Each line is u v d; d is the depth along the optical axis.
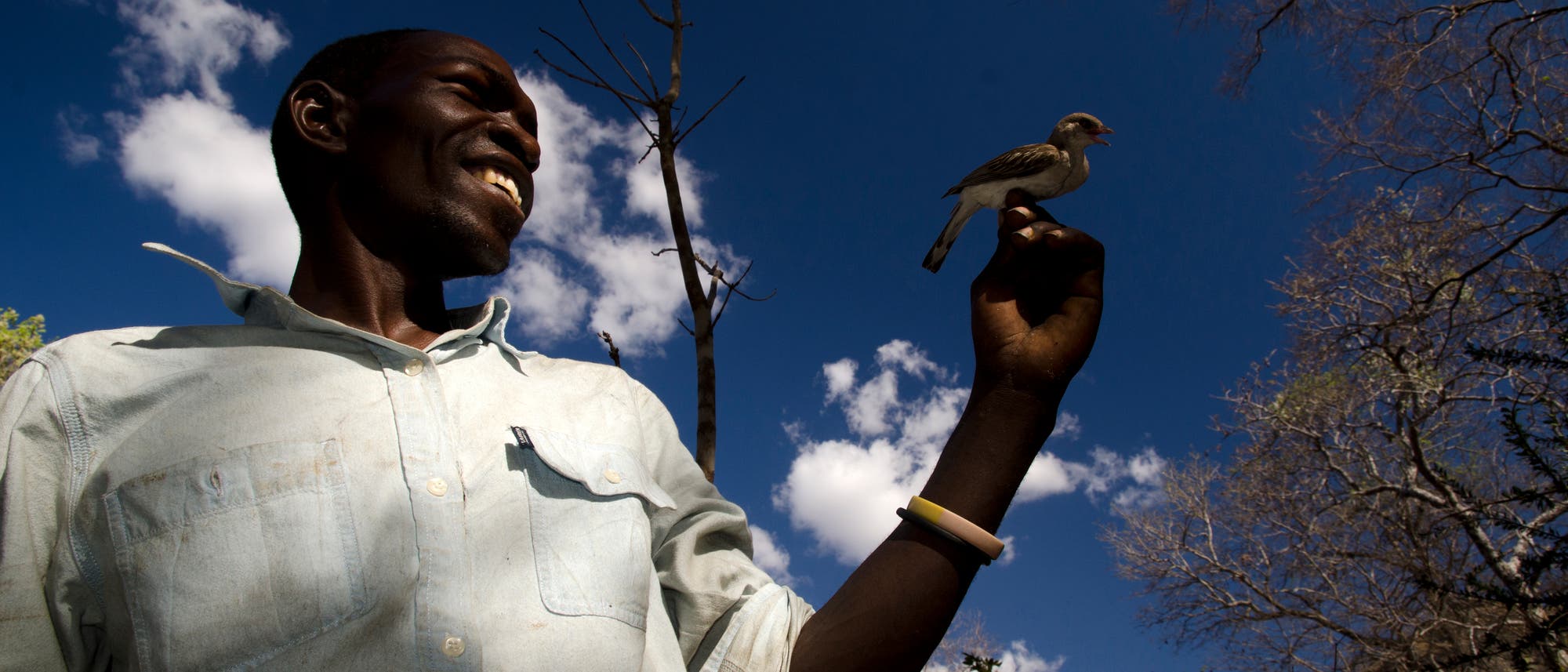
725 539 1.43
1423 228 11.80
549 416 1.24
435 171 1.42
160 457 1.04
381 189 1.41
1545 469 3.39
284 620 0.96
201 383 1.10
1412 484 12.02
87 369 1.11
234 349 1.16
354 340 1.19
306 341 1.19
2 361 8.64
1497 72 10.91
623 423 1.34
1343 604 12.27
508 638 1.02
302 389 1.11
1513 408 3.47
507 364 1.31
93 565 1.04
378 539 1.02
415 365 1.18
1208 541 14.30
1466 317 11.52
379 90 1.46
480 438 1.16
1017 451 1.34
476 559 1.06
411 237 1.42
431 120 1.43
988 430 1.36
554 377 1.34
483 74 1.52
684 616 1.28
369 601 0.99
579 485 1.17
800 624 1.30
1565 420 3.42
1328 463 13.10
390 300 1.42
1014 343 1.41
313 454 1.05
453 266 1.46
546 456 1.15
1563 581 4.02
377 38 1.56
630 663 1.09
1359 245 12.24
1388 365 12.37
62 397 1.09
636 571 1.16
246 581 0.97
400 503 1.05
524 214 1.55
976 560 1.30
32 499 1.05
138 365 1.13
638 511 1.22
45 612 1.03
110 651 1.07
